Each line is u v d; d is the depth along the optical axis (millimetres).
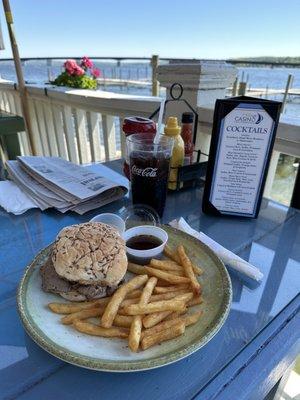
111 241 524
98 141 2326
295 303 560
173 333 442
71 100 2182
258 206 860
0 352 448
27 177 1056
